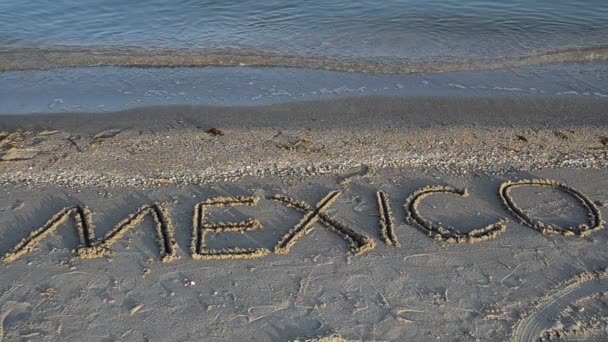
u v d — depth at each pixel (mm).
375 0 5879
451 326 3121
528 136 4145
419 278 3295
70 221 3516
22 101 4465
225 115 4324
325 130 4180
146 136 4090
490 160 3947
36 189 3686
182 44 5191
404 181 3793
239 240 3451
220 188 3729
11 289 3203
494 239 3471
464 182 3797
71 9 5684
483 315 3160
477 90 4656
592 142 4098
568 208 3639
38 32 5328
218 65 4934
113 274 3277
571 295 3236
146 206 3586
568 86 4723
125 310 3145
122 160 3891
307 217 3562
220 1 5840
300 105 4449
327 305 3186
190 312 3148
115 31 5363
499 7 5797
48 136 4078
